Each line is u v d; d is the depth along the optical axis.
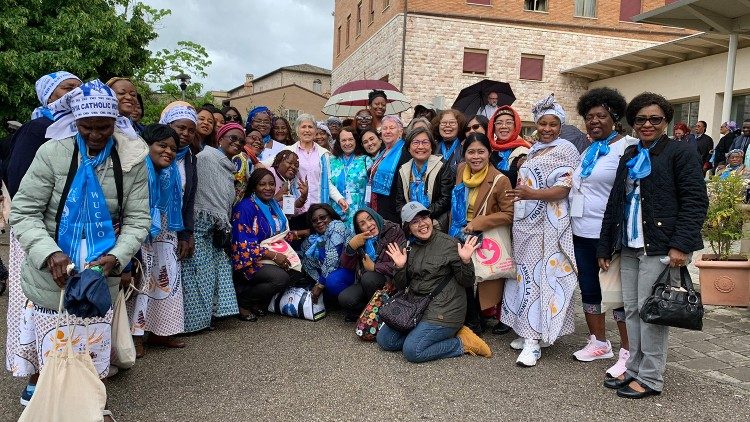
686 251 3.26
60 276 2.64
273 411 3.34
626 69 19.19
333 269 5.35
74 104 2.67
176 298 4.37
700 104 16.00
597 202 3.98
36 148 3.16
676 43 15.12
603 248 3.73
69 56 12.24
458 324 4.34
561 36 20.86
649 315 3.31
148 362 4.11
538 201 4.22
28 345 3.03
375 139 5.96
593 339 4.30
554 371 4.07
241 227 5.21
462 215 4.76
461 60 20.25
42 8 12.48
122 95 3.86
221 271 4.99
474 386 3.77
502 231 4.57
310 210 5.63
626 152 3.64
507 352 4.51
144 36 14.71
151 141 3.91
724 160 11.47
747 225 6.21
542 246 4.21
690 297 3.29
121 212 2.97
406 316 4.24
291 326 5.11
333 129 8.13
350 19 27.06
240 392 3.61
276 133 6.91
